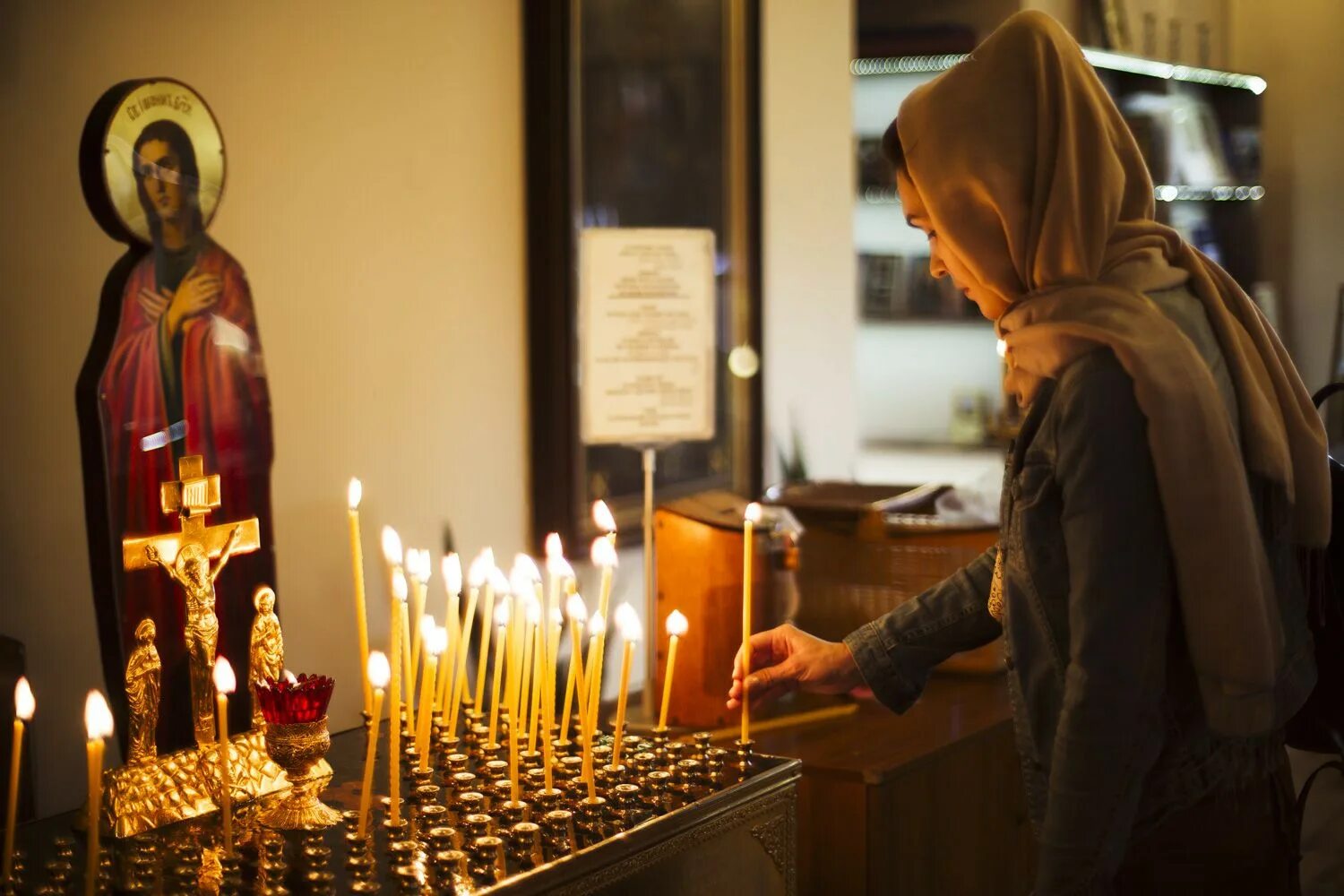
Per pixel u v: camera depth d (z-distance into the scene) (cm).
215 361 168
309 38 204
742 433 292
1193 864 116
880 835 170
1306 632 124
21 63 171
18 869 114
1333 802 272
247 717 171
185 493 132
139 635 125
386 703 165
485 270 235
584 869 117
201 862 116
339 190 209
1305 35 454
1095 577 108
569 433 247
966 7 378
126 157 154
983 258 122
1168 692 115
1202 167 423
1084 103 118
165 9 186
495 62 235
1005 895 200
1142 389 108
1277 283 465
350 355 212
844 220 327
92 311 181
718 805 132
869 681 149
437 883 110
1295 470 124
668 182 269
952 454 414
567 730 150
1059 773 109
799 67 309
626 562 265
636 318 209
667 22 266
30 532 177
